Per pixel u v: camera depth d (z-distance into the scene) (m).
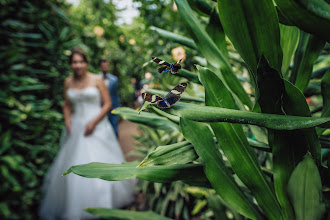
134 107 7.69
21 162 1.71
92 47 4.68
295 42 0.54
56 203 2.12
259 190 0.45
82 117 2.39
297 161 0.42
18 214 1.75
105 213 0.62
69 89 2.41
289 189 0.40
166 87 1.38
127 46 3.90
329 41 0.33
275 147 0.42
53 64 2.51
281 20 0.42
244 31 0.36
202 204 1.88
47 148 2.16
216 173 0.44
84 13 4.68
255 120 0.33
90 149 2.29
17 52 1.62
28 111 1.80
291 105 0.38
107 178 0.43
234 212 0.72
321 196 0.38
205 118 0.34
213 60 0.55
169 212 2.04
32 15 2.08
